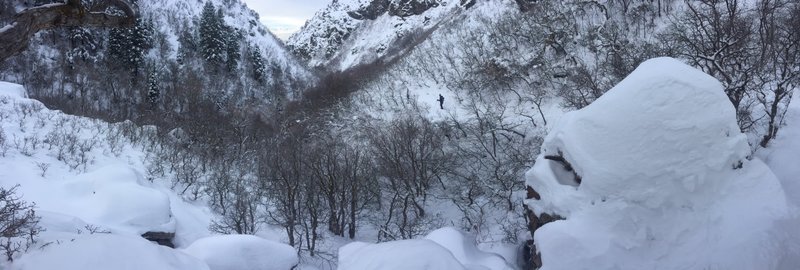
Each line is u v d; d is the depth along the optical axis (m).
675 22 36.81
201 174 29.22
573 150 13.39
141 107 57.41
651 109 12.28
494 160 33.25
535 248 13.41
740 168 11.90
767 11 22.69
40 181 21.48
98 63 66.06
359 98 49.91
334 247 26.84
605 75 34.47
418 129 36.91
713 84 12.23
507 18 54.66
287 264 13.93
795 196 14.78
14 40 5.27
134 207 19.67
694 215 11.73
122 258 7.75
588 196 12.74
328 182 28.23
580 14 45.91
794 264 10.33
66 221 14.66
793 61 20.11
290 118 48.56
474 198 31.86
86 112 44.72
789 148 18.72
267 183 30.41
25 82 59.88
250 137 39.12
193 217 24.44
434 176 34.50
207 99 60.12
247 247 13.16
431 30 106.62
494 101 41.62
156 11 91.06
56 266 7.26
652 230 11.88
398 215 32.53
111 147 27.72
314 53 177.12
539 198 15.02
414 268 8.08
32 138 25.02
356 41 162.38
